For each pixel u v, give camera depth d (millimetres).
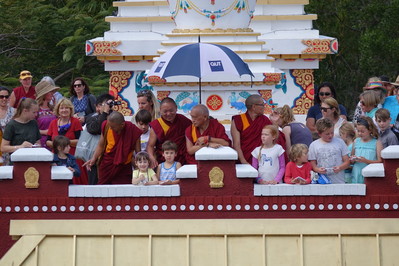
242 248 19891
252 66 25547
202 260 19844
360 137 21359
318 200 19906
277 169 20875
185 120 22234
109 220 19938
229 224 19859
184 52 21547
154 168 21484
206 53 21484
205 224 19859
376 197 19891
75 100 27375
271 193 19859
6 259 19812
